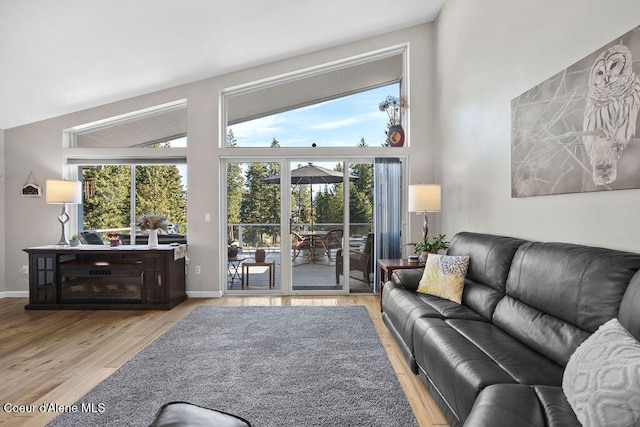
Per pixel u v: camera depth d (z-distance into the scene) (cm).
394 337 309
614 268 160
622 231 184
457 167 408
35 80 391
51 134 492
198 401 218
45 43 333
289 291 506
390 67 518
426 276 316
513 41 288
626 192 181
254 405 213
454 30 414
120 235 510
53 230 496
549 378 156
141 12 322
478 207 354
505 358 176
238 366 267
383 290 363
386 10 431
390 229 500
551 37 240
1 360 281
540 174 250
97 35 340
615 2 186
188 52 413
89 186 509
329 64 507
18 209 495
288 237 508
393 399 221
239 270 511
